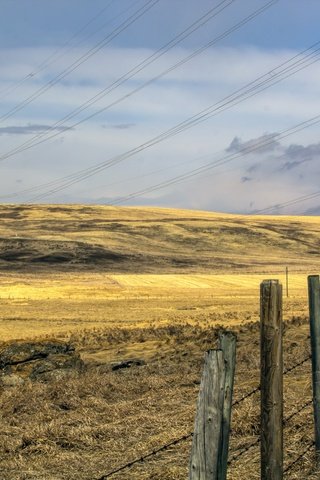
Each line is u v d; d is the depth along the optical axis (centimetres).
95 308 7619
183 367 2202
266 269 15550
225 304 7944
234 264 16575
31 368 2291
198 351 2662
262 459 698
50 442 1253
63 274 14262
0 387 2117
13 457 1192
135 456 1116
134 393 1788
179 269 15550
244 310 7031
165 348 2972
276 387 694
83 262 16038
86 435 1270
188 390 1709
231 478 923
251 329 3378
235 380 1761
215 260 17150
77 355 2439
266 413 695
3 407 1720
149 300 8650
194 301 8438
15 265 15488
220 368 608
